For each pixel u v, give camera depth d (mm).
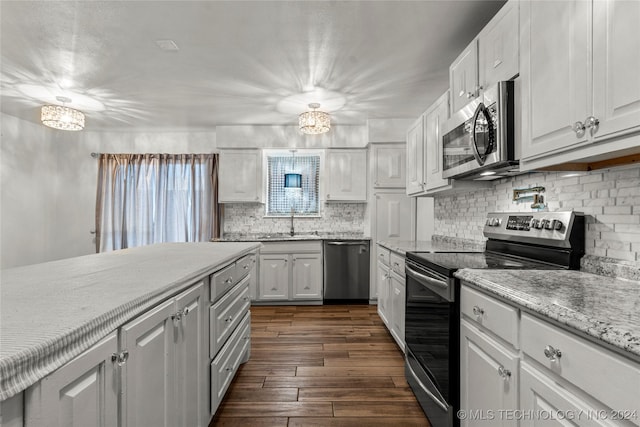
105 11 1902
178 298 1257
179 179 4516
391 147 4082
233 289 2051
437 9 1900
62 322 724
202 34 2156
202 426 1521
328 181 4289
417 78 2824
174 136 4641
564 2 1152
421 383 1847
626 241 1281
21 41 2223
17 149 4031
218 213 4477
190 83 2930
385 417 1831
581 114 1079
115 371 866
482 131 1629
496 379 1158
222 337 1803
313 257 4133
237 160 4309
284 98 3297
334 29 2104
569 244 1451
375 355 2631
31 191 4223
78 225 4598
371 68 2639
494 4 1854
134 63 2549
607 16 979
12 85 2963
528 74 1372
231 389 2123
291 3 1846
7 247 3939
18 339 625
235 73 2729
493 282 1196
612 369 706
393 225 4121
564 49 1156
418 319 1936
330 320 3527
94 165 4602
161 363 1129
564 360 844
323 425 1766
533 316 978
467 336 1393
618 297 978
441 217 3197
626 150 1031
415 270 1982
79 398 727
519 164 1514
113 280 1169
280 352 2693
